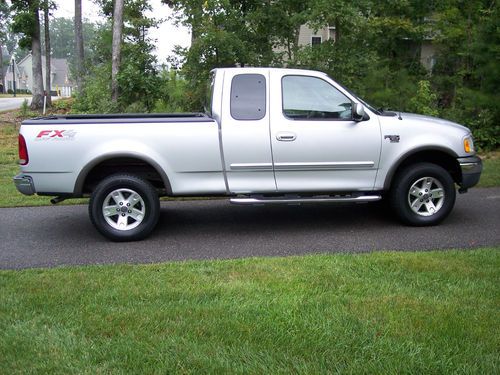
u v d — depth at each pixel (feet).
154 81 47.14
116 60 47.19
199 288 14.48
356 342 11.17
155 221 20.72
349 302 13.30
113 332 11.81
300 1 42.16
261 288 14.43
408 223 22.07
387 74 44.16
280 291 14.17
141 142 19.99
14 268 17.33
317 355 10.69
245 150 20.31
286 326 11.95
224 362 10.43
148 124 20.04
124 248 19.72
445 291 14.03
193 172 20.36
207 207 26.61
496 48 41.65
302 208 26.18
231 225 23.04
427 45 52.75
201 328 11.87
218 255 18.65
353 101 20.88
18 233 22.03
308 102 20.81
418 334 11.50
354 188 21.21
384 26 44.52
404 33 46.78
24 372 10.21
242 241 20.47
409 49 49.90
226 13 41.68
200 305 13.28
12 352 10.98
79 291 14.37
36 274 16.08
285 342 11.21
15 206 26.91
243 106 20.45
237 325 12.00
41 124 19.71
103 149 19.83
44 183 19.99
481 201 26.73
